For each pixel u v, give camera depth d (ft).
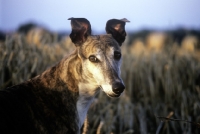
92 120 24.73
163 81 29.30
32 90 16.26
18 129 14.93
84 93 16.83
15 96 15.67
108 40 17.04
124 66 31.40
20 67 25.68
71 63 16.75
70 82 16.60
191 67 30.58
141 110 26.25
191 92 29.68
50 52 29.73
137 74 30.35
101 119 24.70
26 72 25.91
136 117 26.58
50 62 28.50
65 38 35.35
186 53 34.01
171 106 27.71
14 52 26.58
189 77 30.22
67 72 16.69
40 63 27.58
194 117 26.43
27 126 15.28
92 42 16.83
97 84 16.71
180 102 28.02
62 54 30.17
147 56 33.88
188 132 24.21
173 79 29.43
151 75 30.27
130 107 26.53
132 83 29.96
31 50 28.96
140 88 29.99
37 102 15.99
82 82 16.69
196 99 27.73
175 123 26.12
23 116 15.33
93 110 25.25
